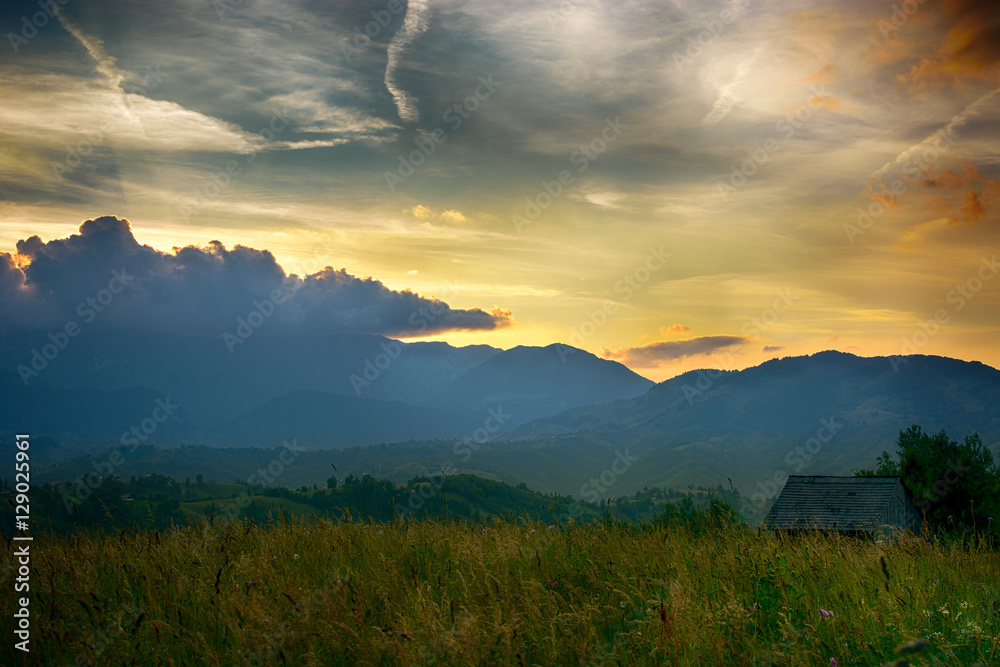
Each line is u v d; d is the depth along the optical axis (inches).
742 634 209.6
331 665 213.2
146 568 304.8
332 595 257.0
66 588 281.6
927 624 217.2
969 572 277.1
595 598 259.4
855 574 262.8
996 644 186.5
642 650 205.9
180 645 229.3
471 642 200.7
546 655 211.8
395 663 205.6
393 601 258.8
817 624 214.4
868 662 193.8
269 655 215.0
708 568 289.3
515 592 261.0
